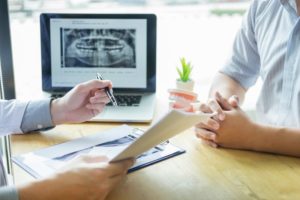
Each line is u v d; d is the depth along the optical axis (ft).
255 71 4.25
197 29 5.45
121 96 3.96
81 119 3.25
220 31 5.63
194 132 3.17
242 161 2.69
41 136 3.14
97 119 3.40
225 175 2.48
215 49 5.62
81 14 3.98
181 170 2.55
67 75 4.05
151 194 2.26
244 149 2.89
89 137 3.05
